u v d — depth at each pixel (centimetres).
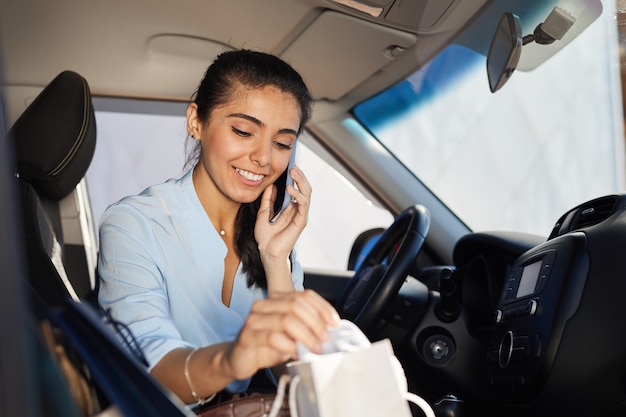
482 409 201
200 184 162
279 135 156
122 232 152
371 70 225
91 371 81
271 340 95
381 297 187
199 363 117
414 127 261
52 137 175
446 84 231
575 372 152
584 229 166
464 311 204
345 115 253
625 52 181
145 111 252
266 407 120
